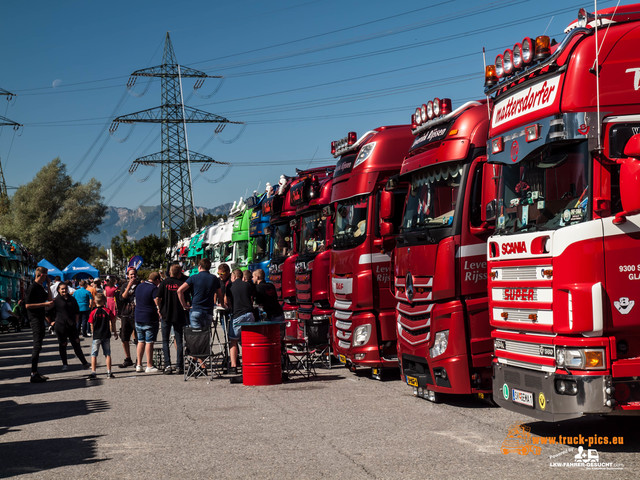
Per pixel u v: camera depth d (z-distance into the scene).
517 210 7.69
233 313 14.47
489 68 8.38
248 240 26.70
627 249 6.71
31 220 77.00
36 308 14.55
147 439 8.42
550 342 7.03
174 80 60.69
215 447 7.83
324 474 6.54
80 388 13.27
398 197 12.14
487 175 9.38
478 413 9.35
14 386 14.02
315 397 11.06
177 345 15.17
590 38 6.95
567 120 6.93
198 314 14.20
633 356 6.72
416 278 10.20
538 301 7.16
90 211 77.81
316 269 15.15
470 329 9.48
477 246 9.53
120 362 17.92
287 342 13.93
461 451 7.23
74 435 8.85
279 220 19.25
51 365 17.95
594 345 6.66
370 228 12.56
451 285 9.50
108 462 7.36
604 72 6.90
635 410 6.60
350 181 13.03
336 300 13.45
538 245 7.14
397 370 13.87
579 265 6.69
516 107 7.82
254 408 10.27
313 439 8.03
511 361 7.73
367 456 7.16
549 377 6.99
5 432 9.24
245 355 12.88
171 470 6.92
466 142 9.57
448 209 9.74
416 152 10.88
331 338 14.70
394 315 12.58
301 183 16.59
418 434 8.12
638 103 6.88
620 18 6.99
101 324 14.72
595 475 6.20
